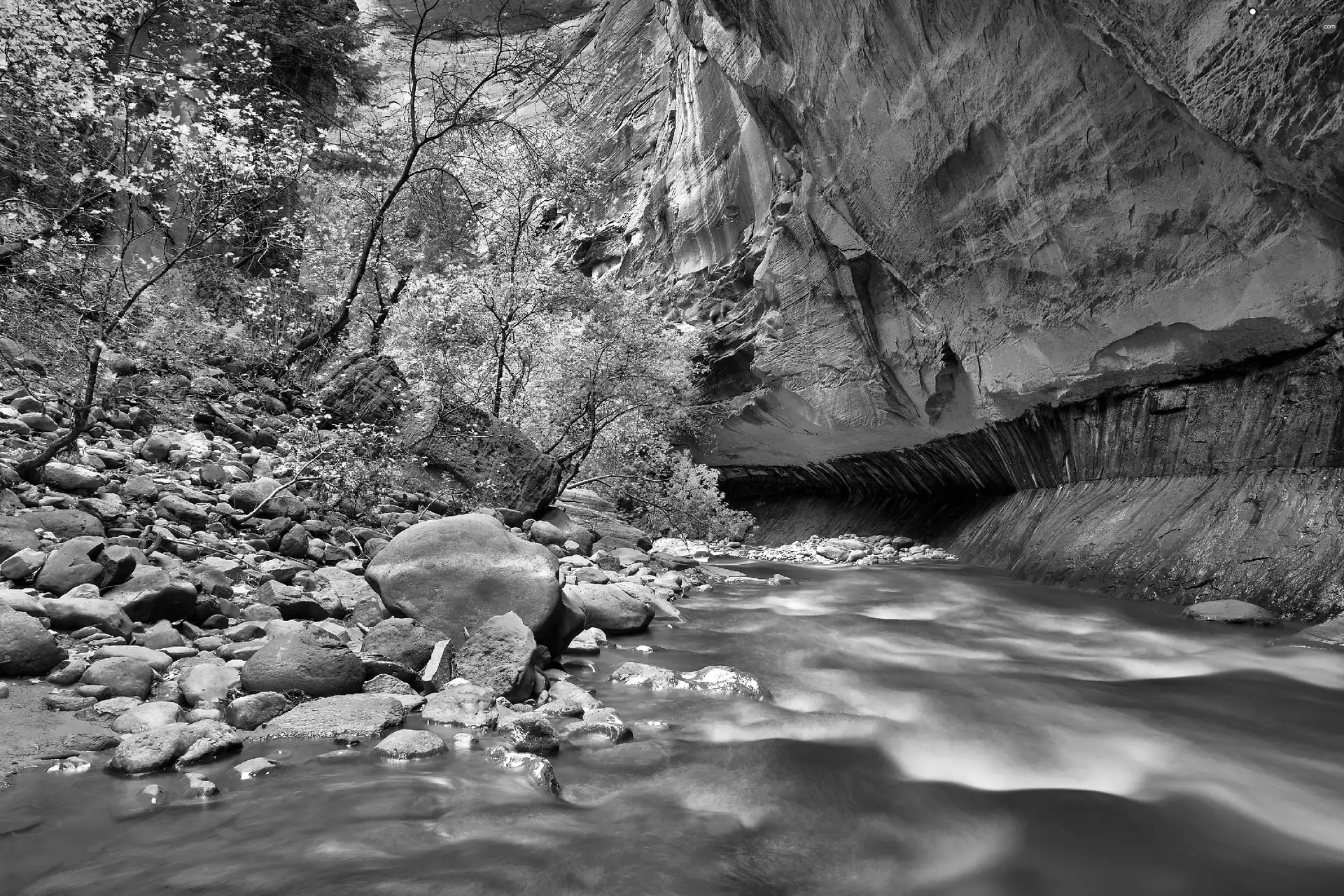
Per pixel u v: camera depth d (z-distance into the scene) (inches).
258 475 293.9
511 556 196.1
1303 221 253.1
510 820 106.2
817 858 106.1
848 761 141.7
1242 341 299.7
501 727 143.3
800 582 407.8
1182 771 142.7
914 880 102.0
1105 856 110.3
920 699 183.8
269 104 430.9
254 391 383.9
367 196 548.7
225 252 426.0
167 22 395.2
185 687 137.0
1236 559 285.1
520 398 537.0
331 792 111.0
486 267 513.3
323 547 245.4
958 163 395.5
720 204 771.4
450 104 496.7
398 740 126.4
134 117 282.4
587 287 545.0
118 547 168.4
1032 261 378.6
